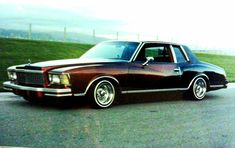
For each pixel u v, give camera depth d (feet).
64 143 15.20
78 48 82.53
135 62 24.67
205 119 21.47
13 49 65.31
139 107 24.62
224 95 33.47
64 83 21.43
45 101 25.23
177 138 16.75
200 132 18.11
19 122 18.61
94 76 22.47
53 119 19.65
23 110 21.83
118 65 23.72
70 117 20.34
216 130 18.69
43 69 21.67
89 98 22.80
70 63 22.74
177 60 27.78
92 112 22.07
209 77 29.66
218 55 104.78
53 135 16.38
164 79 26.27
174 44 27.96
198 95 29.22
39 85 22.06
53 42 86.28
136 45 25.48
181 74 27.48
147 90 25.36
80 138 16.07
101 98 23.26
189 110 24.30
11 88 23.61
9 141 15.11
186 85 28.04
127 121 19.95
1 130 16.87
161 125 19.30
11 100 25.30
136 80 24.54
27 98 24.82
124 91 24.11
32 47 71.72
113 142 15.65
